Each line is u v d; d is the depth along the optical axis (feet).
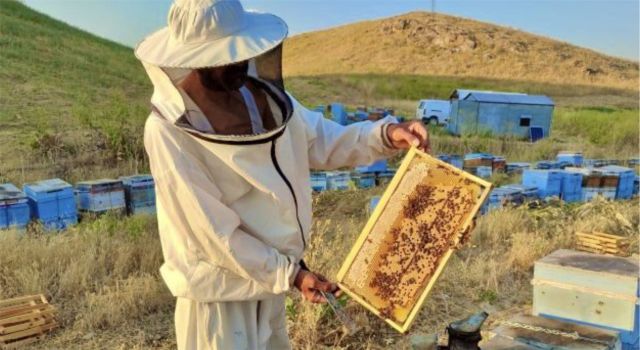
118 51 100.32
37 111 49.44
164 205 6.53
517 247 22.17
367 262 7.10
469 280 19.61
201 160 6.48
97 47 96.94
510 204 30.12
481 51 187.93
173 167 6.27
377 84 134.00
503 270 20.44
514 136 69.72
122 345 14.62
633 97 138.92
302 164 7.42
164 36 6.55
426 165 7.20
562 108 102.94
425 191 7.11
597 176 35.35
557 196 34.32
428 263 6.90
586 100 130.82
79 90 62.54
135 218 24.68
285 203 6.81
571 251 14.06
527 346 10.33
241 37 6.13
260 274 6.63
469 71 169.17
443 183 7.10
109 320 15.94
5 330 14.78
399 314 6.92
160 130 6.30
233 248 6.44
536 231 24.93
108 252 20.07
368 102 109.70
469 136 65.31
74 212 25.84
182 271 6.74
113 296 16.66
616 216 28.02
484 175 40.52
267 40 6.20
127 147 39.14
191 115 6.34
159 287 17.75
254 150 6.35
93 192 26.78
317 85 123.65
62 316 16.30
